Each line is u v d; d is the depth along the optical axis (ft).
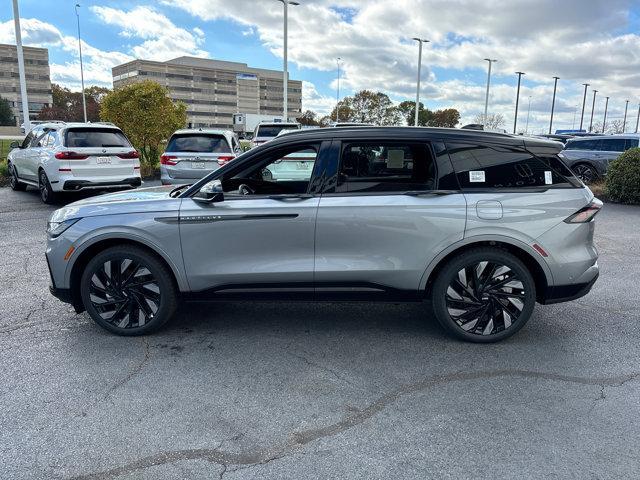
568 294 13.38
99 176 34.91
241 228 13.14
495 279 13.30
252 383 11.50
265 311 16.20
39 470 8.52
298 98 480.64
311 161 13.82
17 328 14.64
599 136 51.42
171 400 10.74
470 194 13.00
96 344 13.57
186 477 8.37
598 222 32.96
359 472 8.48
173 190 15.19
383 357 12.87
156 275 13.62
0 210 34.19
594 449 9.09
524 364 12.48
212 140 37.50
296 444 9.25
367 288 13.39
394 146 13.20
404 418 10.09
